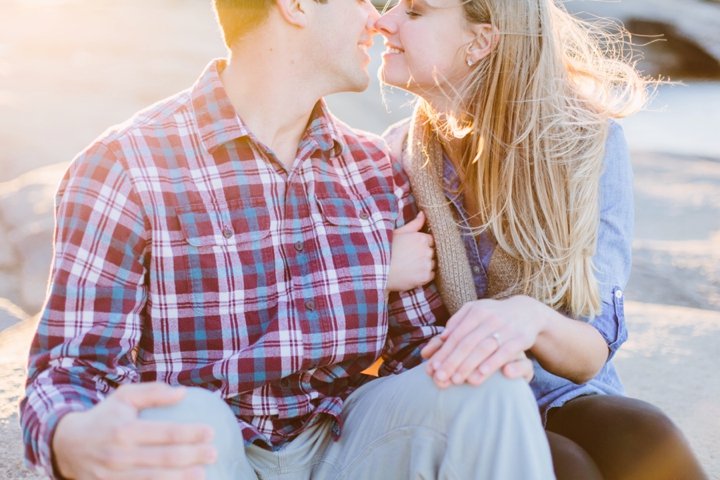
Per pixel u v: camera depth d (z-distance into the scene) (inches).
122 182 58.0
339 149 68.5
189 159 61.0
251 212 61.3
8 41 467.2
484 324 55.1
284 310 61.0
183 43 469.1
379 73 76.9
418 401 53.7
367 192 68.8
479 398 51.4
